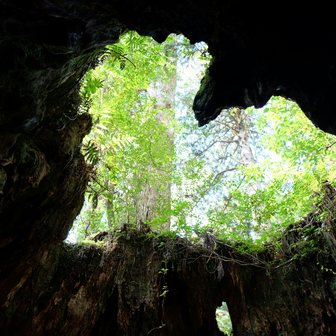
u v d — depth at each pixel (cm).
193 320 655
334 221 644
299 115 713
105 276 620
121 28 277
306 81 337
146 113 698
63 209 449
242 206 675
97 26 250
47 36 230
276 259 738
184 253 689
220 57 364
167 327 630
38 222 392
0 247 359
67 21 229
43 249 476
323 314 666
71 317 564
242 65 362
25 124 269
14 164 283
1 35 217
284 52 328
